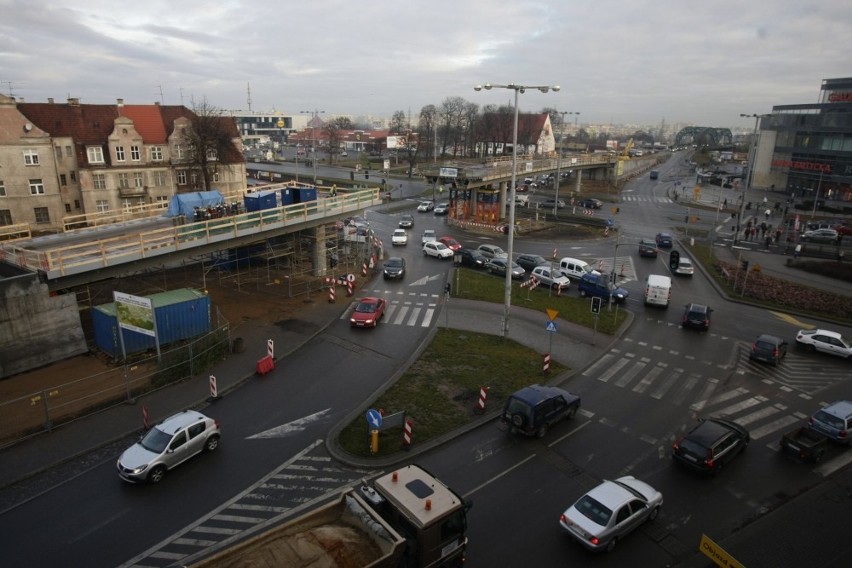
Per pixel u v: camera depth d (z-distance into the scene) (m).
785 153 103.75
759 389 25.70
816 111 96.88
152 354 27.89
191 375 25.38
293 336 30.69
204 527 15.96
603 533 14.80
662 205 87.69
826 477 19.06
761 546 15.62
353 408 22.91
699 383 26.20
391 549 11.45
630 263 50.44
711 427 19.69
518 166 71.25
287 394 24.16
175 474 18.42
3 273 28.02
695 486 18.33
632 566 14.73
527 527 16.14
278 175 113.62
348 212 42.00
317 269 42.75
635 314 36.38
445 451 19.97
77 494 17.36
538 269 43.09
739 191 105.69
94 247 31.09
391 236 60.28
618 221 71.88
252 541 11.51
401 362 27.70
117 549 15.05
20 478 17.98
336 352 28.84
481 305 37.25
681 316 36.16
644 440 21.08
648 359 28.91
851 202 89.44
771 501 17.67
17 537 15.45
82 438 20.39
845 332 34.06
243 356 27.86
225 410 22.70
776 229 66.75
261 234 35.81
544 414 20.80
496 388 24.72
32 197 52.12
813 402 24.56
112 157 59.00
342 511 12.86
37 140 51.53
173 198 38.28
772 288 41.75
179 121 63.22
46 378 25.22
